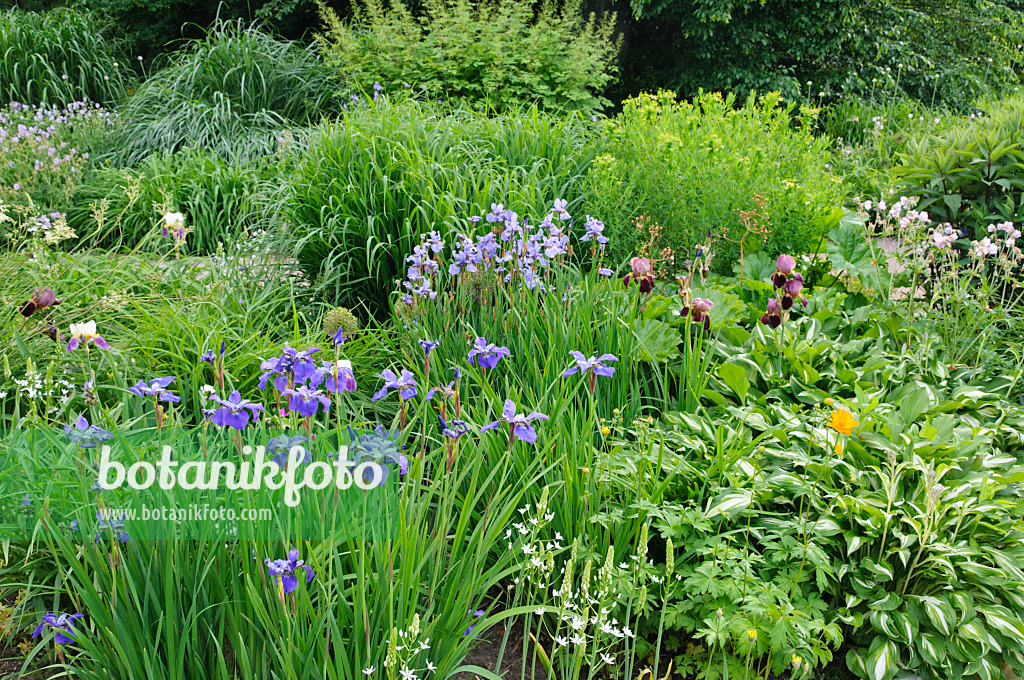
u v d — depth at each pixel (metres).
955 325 3.97
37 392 2.67
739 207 4.99
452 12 10.09
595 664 2.26
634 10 13.16
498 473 2.60
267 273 4.85
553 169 5.92
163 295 4.11
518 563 2.34
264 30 14.61
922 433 2.89
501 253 3.93
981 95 14.64
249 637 1.91
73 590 2.27
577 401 3.07
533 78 9.09
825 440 2.67
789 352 3.54
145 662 1.76
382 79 9.47
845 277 4.89
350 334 3.97
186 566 1.88
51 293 2.68
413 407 2.94
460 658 2.06
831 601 2.51
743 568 2.36
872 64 14.20
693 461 2.84
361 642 1.88
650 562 2.46
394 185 4.84
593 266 3.94
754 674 2.28
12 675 2.16
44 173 7.42
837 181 6.23
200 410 2.97
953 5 15.08
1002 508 2.58
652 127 6.08
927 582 2.47
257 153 8.39
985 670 2.21
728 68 13.65
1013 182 4.60
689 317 3.24
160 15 15.38
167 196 5.49
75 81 11.10
